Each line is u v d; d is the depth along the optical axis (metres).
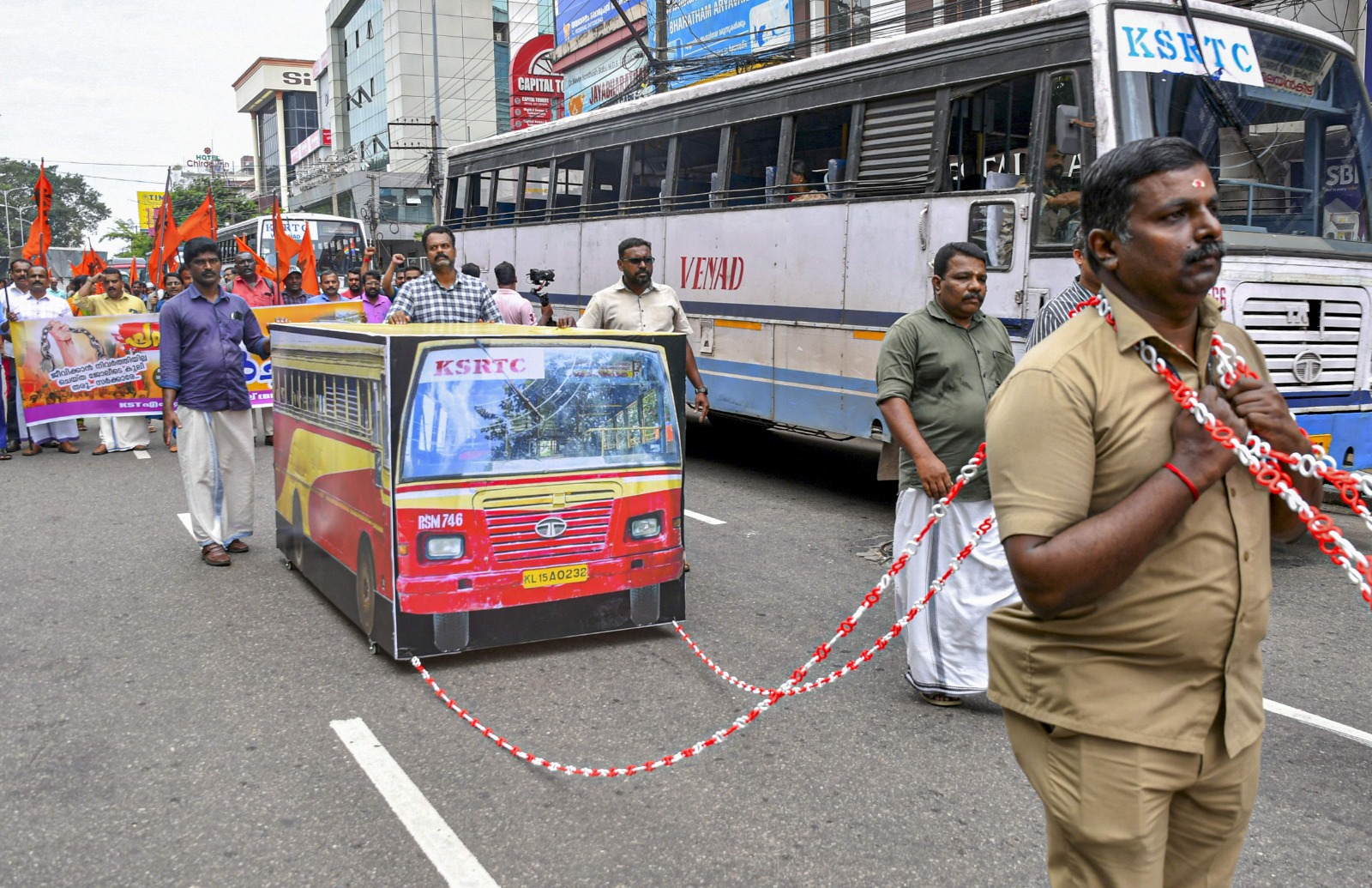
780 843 3.38
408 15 60.66
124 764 3.91
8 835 3.39
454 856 3.28
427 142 60.84
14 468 10.12
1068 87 6.76
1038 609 1.77
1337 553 1.63
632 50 26.73
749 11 20.25
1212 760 1.82
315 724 4.27
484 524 4.88
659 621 5.35
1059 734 1.86
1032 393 1.79
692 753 3.59
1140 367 1.76
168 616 5.62
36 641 5.24
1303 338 6.66
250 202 76.25
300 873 3.18
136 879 3.14
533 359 4.91
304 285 16.67
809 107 8.82
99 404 11.05
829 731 4.25
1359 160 7.46
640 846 3.35
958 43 7.53
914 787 3.76
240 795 3.66
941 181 7.66
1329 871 3.23
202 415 6.54
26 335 10.76
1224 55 6.91
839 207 8.50
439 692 4.51
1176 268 1.72
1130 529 1.67
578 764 3.94
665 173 10.61
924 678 4.46
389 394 4.65
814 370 8.84
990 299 7.24
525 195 13.37
